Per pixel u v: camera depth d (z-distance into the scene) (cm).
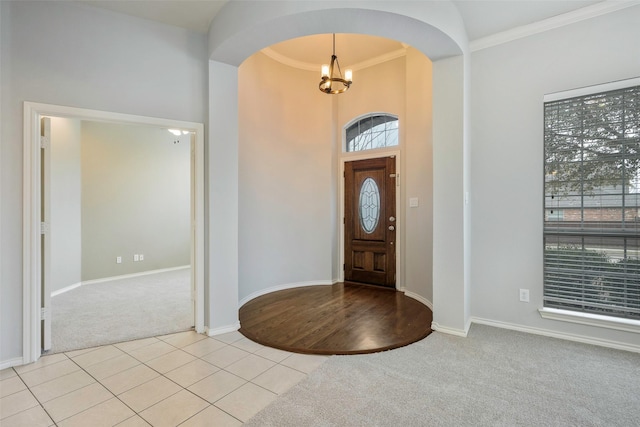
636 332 250
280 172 444
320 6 221
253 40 261
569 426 167
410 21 235
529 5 261
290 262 459
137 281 523
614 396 193
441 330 294
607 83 259
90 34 257
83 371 228
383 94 445
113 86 264
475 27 291
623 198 257
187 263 653
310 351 254
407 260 420
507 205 302
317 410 181
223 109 300
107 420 175
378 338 277
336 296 412
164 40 284
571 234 277
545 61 284
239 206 382
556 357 243
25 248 239
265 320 326
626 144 256
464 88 287
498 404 186
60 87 247
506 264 303
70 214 478
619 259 259
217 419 175
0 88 230
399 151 435
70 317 344
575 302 276
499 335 286
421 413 178
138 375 222
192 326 314
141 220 581
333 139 482
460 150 287
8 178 235
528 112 292
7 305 235
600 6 259
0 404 189
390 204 447
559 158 282
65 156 470
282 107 444
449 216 292
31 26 239
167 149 622
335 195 489
